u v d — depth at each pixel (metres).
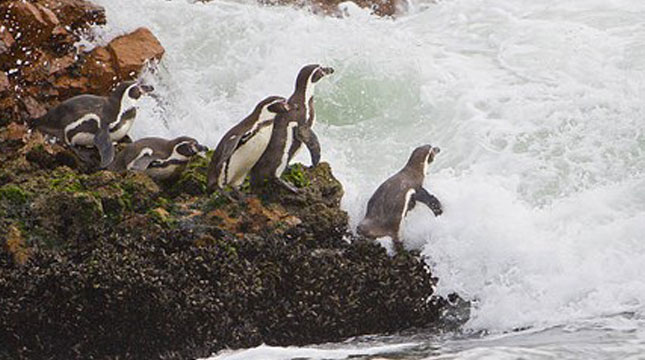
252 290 34.12
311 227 36.72
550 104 44.50
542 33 50.09
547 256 36.28
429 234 37.28
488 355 31.28
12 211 35.34
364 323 35.47
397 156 43.91
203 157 39.47
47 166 38.41
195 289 33.59
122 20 46.78
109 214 35.91
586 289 35.56
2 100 40.22
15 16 41.84
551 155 42.03
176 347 33.12
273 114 36.62
